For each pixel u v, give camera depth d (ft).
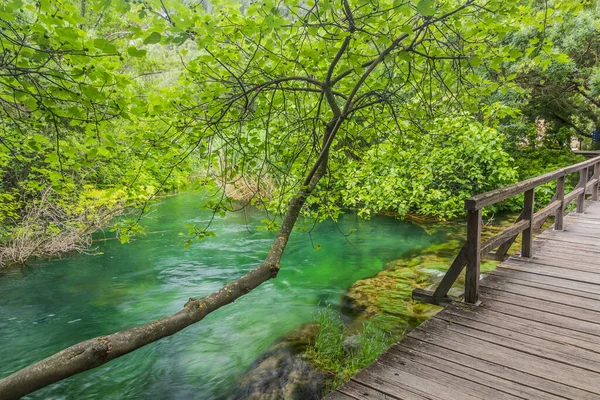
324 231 32.27
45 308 18.63
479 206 10.56
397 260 23.71
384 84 11.39
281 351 13.71
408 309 16.28
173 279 22.39
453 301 11.28
